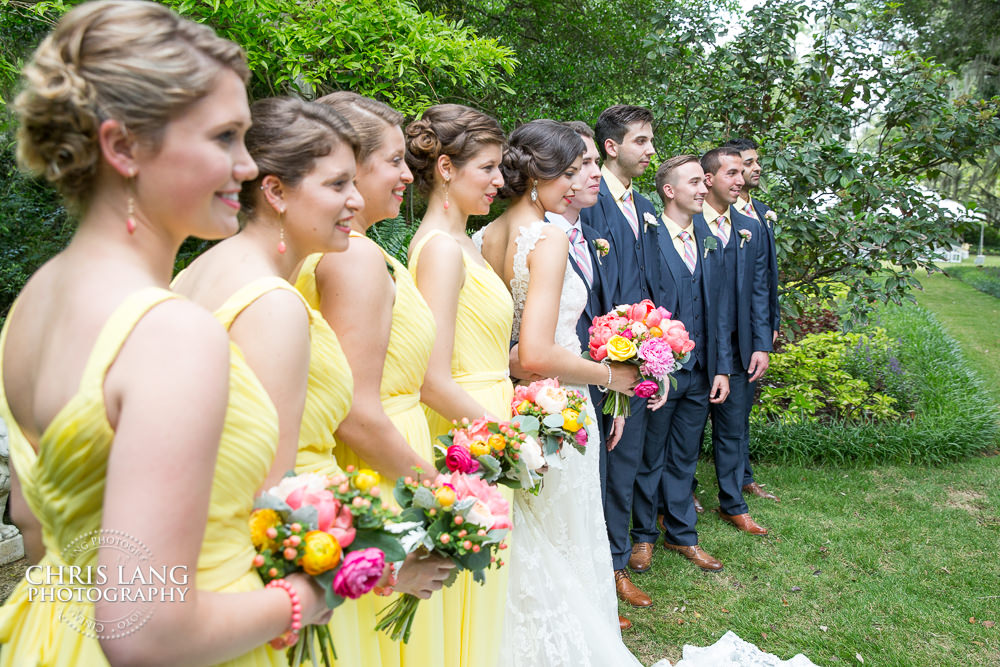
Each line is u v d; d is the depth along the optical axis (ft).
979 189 50.85
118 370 2.79
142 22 2.93
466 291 7.14
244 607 3.21
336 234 4.66
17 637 3.49
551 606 7.64
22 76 2.89
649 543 12.19
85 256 3.08
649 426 11.85
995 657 9.87
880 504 14.93
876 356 22.67
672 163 12.74
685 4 19.85
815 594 11.42
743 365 13.34
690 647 9.67
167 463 2.71
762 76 19.40
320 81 13.29
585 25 24.71
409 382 6.04
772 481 16.22
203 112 3.05
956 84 47.19
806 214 17.81
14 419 3.28
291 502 3.81
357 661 4.93
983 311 43.88
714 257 12.62
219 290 4.31
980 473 16.71
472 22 23.15
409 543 4.68
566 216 10.45
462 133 6.97
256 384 3.56
